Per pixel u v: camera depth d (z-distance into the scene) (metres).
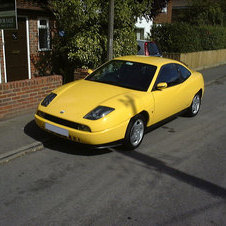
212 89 11.28
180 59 14.88
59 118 4.81
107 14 8.57
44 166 4.54
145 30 20.03
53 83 7.26
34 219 3.29
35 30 10.16
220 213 3.58
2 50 9.20
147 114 5.40
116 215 3.43
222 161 5.05
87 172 4.41
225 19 24.55
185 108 6.96
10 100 6.33
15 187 3.92
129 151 5.25
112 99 5.00
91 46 8.71
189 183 4.26
